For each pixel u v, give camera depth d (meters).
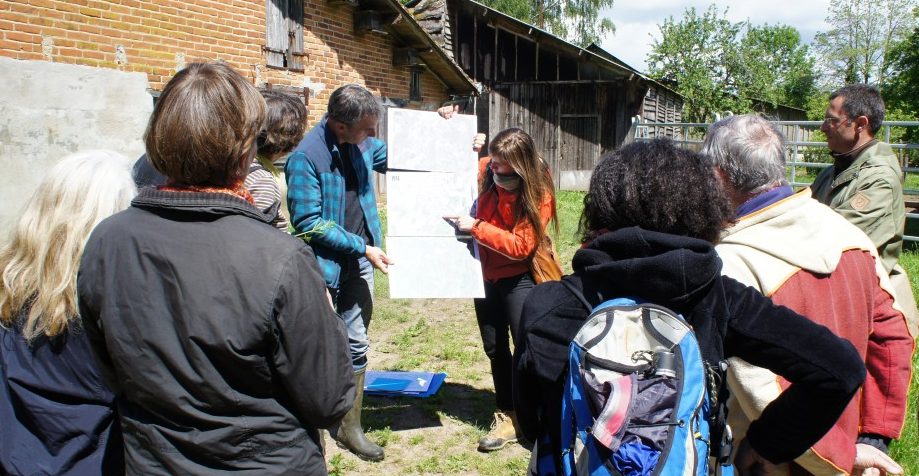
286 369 1.49
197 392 1.45
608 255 1.50
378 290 6.93
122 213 1.55
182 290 1.43
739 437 1.95
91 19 7.58
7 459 1.61
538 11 32.59
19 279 1.64
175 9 8.43
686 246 1.42
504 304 3.57
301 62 10.28
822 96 42.00
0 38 6.85
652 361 1.34
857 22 41.50
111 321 1.47
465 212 3.52
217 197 1.50
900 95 24.52
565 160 16.83
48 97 7.05
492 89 16.64
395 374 4.74
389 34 11.90
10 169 6.81
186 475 1.48
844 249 1.87
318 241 3.15
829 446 1.75
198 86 1.49
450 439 3.92
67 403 1.64
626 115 16.20
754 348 1.45
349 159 3.37
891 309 1.96
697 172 1.52
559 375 1.49
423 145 3.57
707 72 23.12
